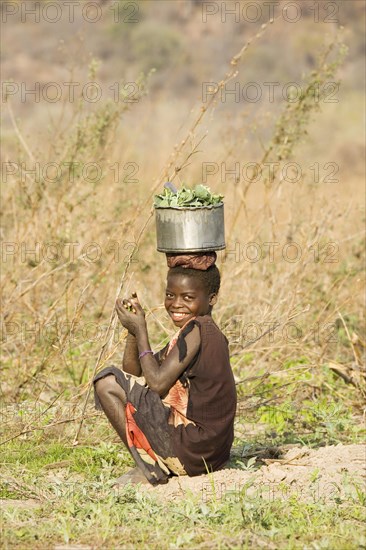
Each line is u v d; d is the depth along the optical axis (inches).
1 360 771.4
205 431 535.2
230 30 2802.7
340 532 469.1
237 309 818.8
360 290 863.7
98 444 623.5
